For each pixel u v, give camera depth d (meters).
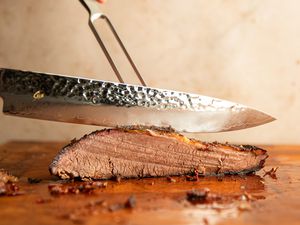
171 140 0.26
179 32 0.40
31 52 0.40
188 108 0.27
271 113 0.41
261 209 0.20
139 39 0.40
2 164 0.30
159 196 0.22
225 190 0.24
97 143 0.26
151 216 0.19
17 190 0.23
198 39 0.40
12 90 0.24
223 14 0.40
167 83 0.40
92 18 0.29
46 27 0.40
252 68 0.40
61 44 0.40
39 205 0.21
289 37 0.40
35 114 0.25
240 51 0.40
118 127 0.26
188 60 0.40
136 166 0.26
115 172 0.26
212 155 0.27
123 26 0.40
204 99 0.27
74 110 0.25
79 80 0.25
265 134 0.41
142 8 0.40
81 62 0.40
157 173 0.27
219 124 0.28
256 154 0.27
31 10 0.40
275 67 0.41
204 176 0.27
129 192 0.23
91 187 0.24
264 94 0.41
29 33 0.40
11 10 0.40
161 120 0.27
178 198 0.22
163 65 0.40
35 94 0.25
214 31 0.40
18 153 0.34
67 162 0.25
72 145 0.26
